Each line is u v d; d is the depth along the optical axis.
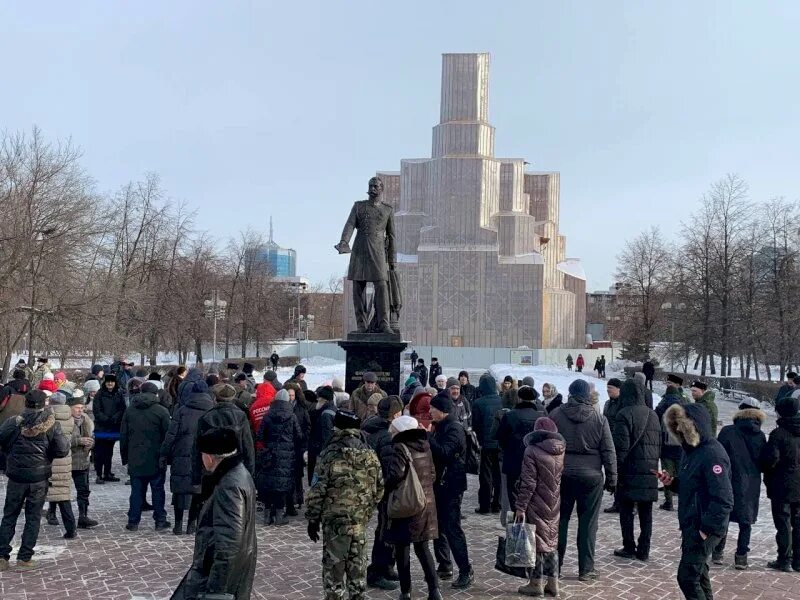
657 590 7.83
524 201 79.81
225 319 56.94
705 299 45.16
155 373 14.34
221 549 4.14
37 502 8.26
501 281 72.25
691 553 6.53
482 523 11.04
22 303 29.42
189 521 9.61
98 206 34.03
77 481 10.18
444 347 69.50
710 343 45.72
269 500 10.55
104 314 31.88
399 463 6.89
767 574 8.66
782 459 8.74
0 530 8.21
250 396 12.09
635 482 8.97
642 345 58.38
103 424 13.75
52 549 9.02
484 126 76.44
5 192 30.11
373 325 14.71
